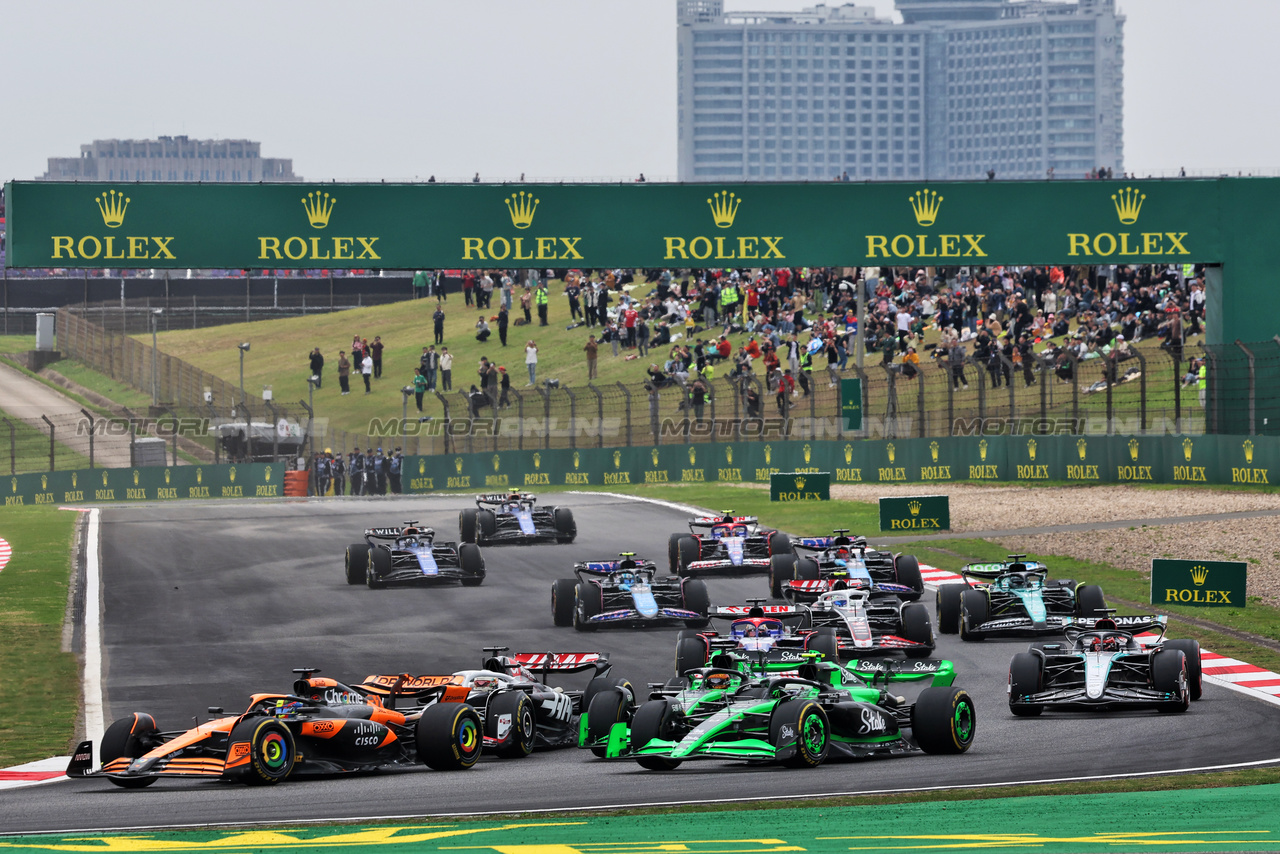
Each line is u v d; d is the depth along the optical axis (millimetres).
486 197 132125
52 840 35906
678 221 134750
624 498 171625
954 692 50594
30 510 180625
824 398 190500
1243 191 140875
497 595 102625
